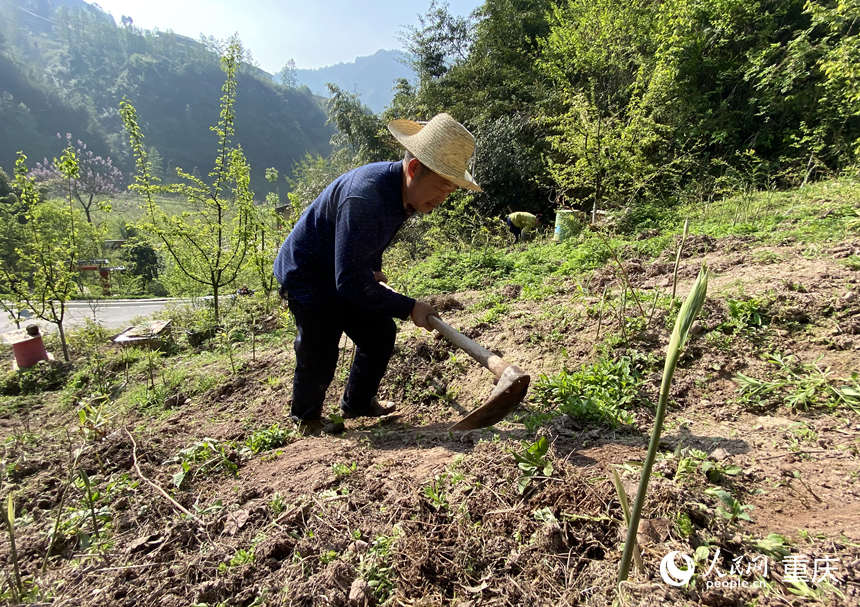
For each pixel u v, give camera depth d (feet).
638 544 5.37
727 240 18.08
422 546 5.98
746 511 5.72
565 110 46.34
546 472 6.66
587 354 10.93
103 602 6.07
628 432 7.96
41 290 28.89
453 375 12.20
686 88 38.91
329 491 7.68
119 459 10.52
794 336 9.59
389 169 8.69
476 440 8.70
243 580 6.10
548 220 46.98
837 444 6.75
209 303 32.91
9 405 21.47
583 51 42.45
